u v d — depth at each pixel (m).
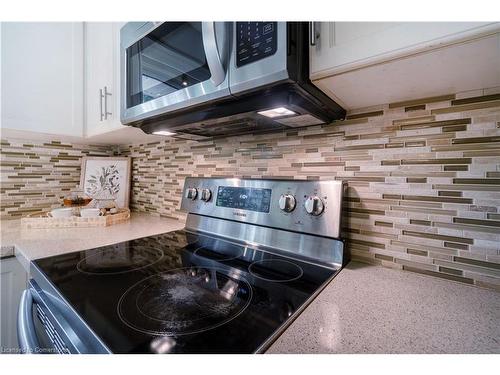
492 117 0.58
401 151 0.70
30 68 1.18
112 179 1.64
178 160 1.37
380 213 0.73
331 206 0.73
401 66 0.50
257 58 0.56
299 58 0.54
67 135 1.31
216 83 0.63
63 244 0.93
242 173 1.07
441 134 0.64
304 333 0.42
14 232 1.09
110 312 0.49
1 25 1.10
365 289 0.59
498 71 0.52
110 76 1.18
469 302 0.53
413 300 0.54
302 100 0.64
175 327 0.44
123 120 0.96
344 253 0.74
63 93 1.29
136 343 0.40
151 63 0.84
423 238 0.67
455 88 0.60
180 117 0.83
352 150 0.78
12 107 1.13
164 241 0.98
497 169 0.58
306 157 0.87
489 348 0.38
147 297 0.55
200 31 0.68
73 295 0.56
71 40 1.31
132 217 1.47
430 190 0.66
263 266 0.74
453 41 0.41
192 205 1.12
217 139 1.17
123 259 0.79
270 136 0.97
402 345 0.39
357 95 0.66
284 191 0.84
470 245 0.61
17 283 0.93
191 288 0.60
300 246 0.80
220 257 0.81
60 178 1.56
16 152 1.40
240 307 0.51
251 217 0.92
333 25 0.52
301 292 0.58
